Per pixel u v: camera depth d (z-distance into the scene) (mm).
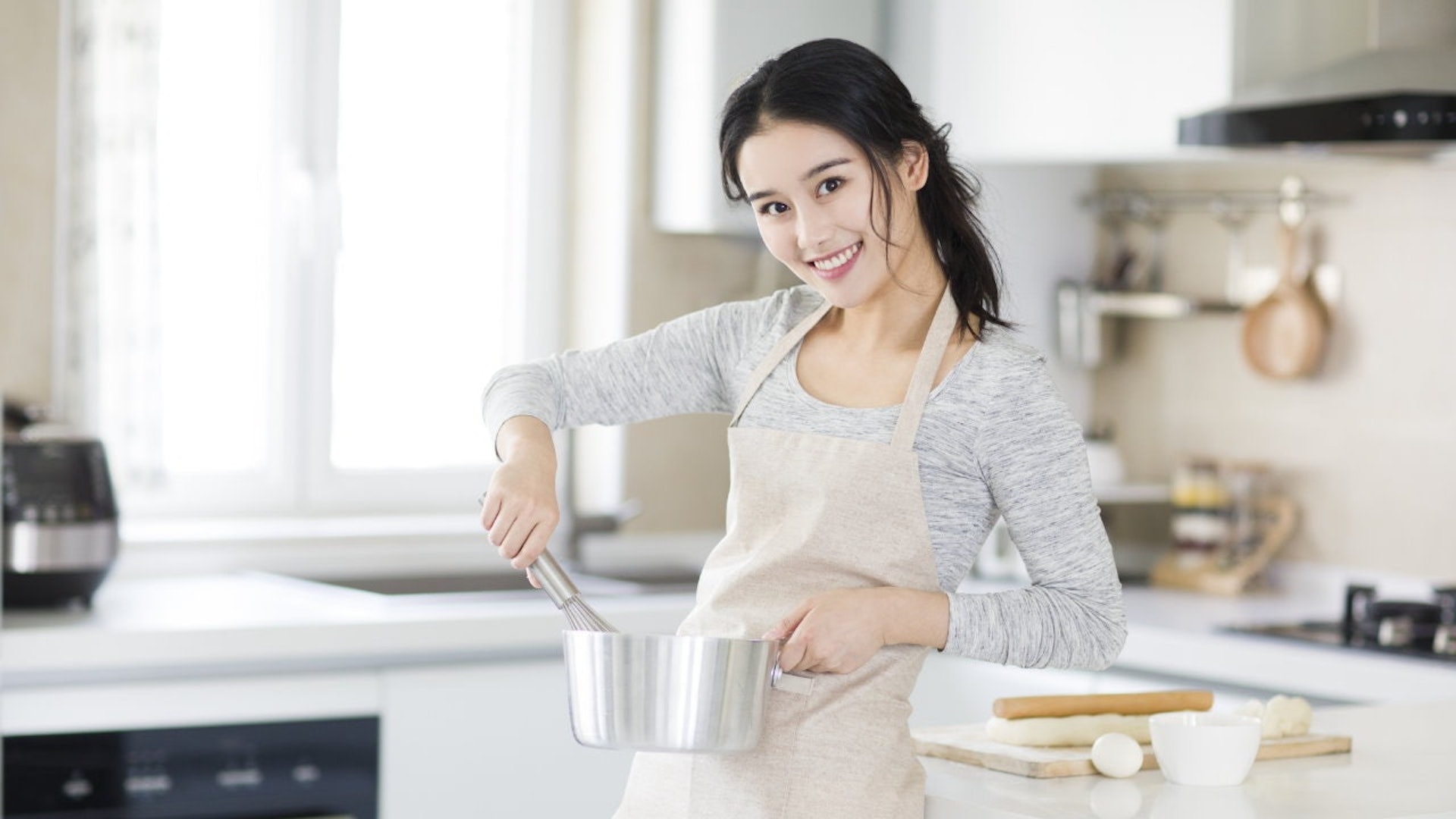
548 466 1735
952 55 4023
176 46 3867
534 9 4258
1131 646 3426
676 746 1544
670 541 4273
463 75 4223
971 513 1721
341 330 4109
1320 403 3961
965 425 1688
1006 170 4234
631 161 4172
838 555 1710
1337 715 2266
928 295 1770
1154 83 3584
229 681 3084
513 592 3646
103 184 3604
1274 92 3320
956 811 1724
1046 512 1682
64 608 3238
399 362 4176
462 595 3533
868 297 1702
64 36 3586
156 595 3445
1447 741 2080
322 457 4043
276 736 3123
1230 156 3605
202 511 3914
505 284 4297
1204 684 3340
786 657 1628
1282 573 4031
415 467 4191
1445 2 3555
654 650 1535
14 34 3539
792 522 1744
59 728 2959
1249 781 1826
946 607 1657
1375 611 3369
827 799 1672
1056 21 3771
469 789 3293
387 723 3217
